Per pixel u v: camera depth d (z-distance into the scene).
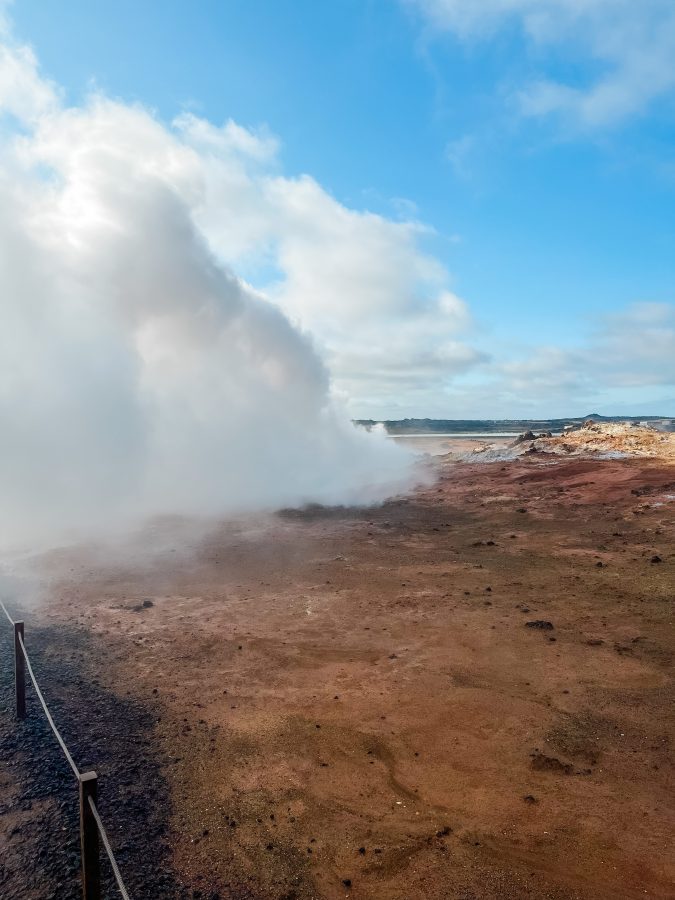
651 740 6.61
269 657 9.15
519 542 16.42
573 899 4.55
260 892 4.64
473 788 5.92
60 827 5.16
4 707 7.31
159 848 5.04
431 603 11.59
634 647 9.12
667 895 4.54
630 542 15.45
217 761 6.36
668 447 29.36
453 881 4.76
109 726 6.96
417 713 7.38
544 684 8.05
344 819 5.50
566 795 5.75
